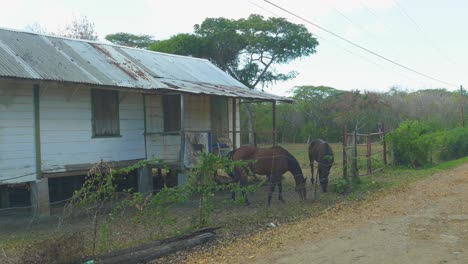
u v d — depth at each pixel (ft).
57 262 20.70
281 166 40.19
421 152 68.18
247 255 23.77
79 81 36.22
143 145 45.88
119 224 31.60
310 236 27.55
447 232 27.20
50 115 37.76
